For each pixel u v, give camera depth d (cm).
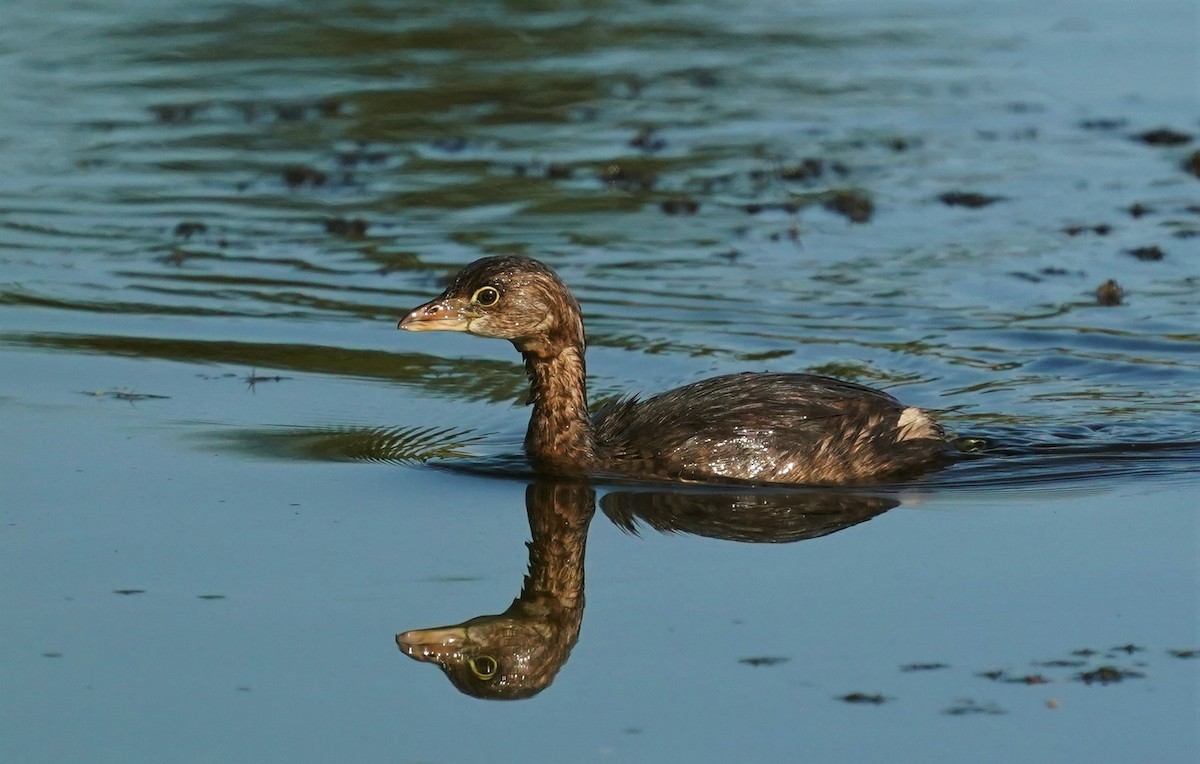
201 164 2144
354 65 2553
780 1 2962
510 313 1266
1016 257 1812
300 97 2402
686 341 1591
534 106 2375
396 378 1509
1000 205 1978
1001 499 1223
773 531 1170
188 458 1291
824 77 2505
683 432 1280
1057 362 1534
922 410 1381
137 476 1250
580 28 2767
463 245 1850
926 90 2439
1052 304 1677
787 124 2288
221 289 1722
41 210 1969
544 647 998
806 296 1705
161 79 2488
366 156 2167
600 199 2006
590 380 1502
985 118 2311
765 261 1809
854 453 1273
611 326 1623
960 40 2695
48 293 1702
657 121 2302
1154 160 2136
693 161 2136
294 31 2723
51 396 1425
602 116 2330
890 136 2233
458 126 2289
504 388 1494
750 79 2498
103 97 2403
